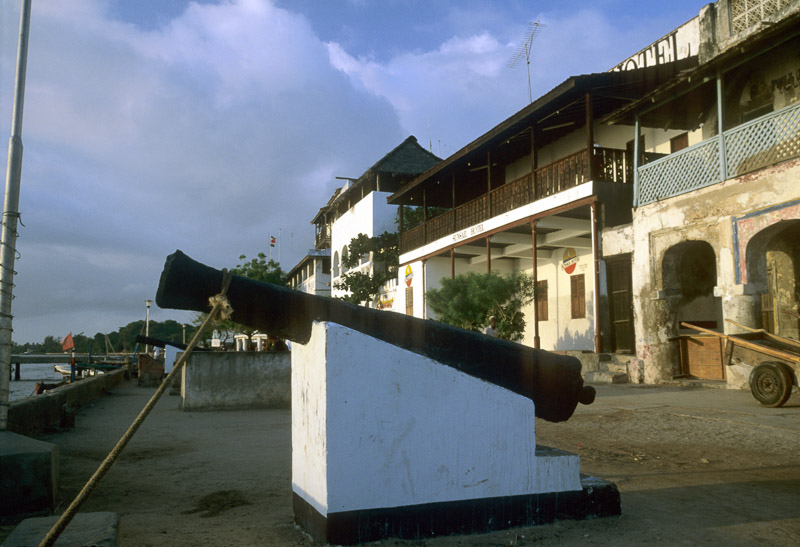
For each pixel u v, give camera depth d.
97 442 7.23
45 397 8.41
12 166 5.27
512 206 18.36
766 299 12.66
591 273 18.89
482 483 3.30
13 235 5.25
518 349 3.71
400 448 3.15
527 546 3.08
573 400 3.82
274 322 3.31
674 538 3.20
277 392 11.00
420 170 35.22
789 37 9.62
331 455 3.03
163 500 4.27
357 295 30.34
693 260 15.24
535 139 17.44
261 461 5.78
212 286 3.13
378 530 3.08
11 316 5.23
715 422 7.55
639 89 14.87
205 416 9.81
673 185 12.55
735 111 12.67
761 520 3.54
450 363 3.62
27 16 5.47
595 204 14.80
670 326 12.80
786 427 6.95
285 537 3.27
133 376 27.08
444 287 16.97
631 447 6.24
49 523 2.53
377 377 3.13
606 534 3.27
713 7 13.74
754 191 10.60
